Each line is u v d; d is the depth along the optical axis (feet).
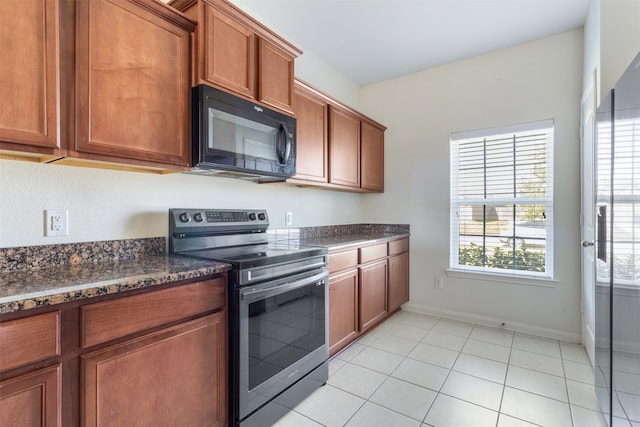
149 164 4.73
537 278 9.16
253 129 6.01
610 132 4.67
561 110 8.89
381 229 12.00
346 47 9.61
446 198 10.73
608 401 4.95
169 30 4.90
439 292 10.82
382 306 9.70
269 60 6.47
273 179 7.50
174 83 4.96
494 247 10.07
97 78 4.10
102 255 5.10
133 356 3.80
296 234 9.18
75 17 3.93
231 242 6.78
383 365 7.48
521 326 9.44
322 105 8.64
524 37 9.08
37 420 3.09
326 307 6.83
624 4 5.97
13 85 3.43
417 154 11.28
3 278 3.79
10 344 2.91
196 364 4.50
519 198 9.64
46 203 4.56
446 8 7.75
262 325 5.32
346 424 5.45
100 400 3.51
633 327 3.84
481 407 5.88
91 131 4.05
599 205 5.24
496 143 9.98
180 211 5.94
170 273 4.17
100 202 5.13
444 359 7.75
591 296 7.47
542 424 5.41
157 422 4.03
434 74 10.94
